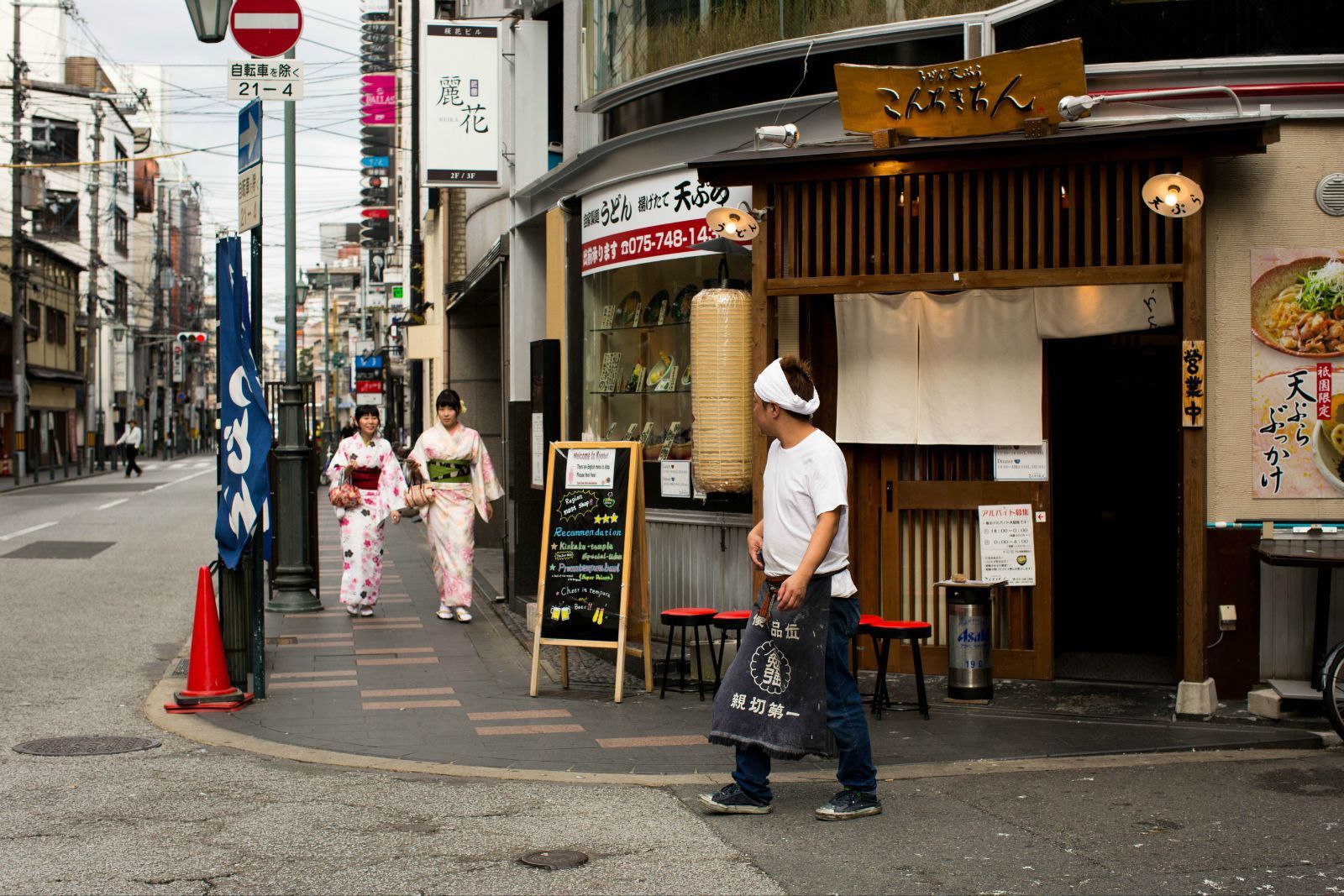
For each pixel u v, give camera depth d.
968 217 8.25
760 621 5.85
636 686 9.32
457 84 14.10
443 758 7.16
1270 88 8.18
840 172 8.41
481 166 14.13
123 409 67.19
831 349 9.30
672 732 7.83
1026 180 8.20
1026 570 8.99
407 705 8.67
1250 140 7.64
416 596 14.57
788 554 5.80
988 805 6.10
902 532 9.37
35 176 49.09
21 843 5.53
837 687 5.86
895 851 5.39
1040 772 6.76
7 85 39.75
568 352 11.75
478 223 19.02
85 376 52.62
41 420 51.22
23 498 32.28
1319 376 8.23
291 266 13.28
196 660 8.54
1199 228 7.69
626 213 10.43
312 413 40.47
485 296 19.83
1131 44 8.51
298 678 9.66
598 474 9.02
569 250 11.70
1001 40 8.81
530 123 13.59
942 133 8.09
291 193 13.09
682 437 9.91
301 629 12.09
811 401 5.81
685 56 10.11
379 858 5.32
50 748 7.39
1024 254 8.18
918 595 9.34
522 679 9.61
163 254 74.00
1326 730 7.59
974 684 8.40
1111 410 10.03
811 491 5.74
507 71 15.26
